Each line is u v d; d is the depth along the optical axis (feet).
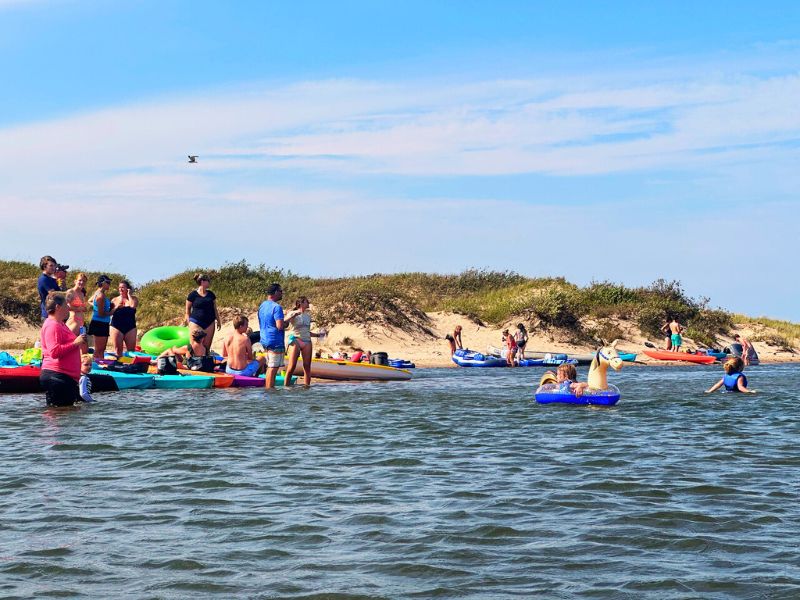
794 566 20.84
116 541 23.00
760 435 42.91
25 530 24.03
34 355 72.95
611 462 34.83
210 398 60.70
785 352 152.46
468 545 22.67
